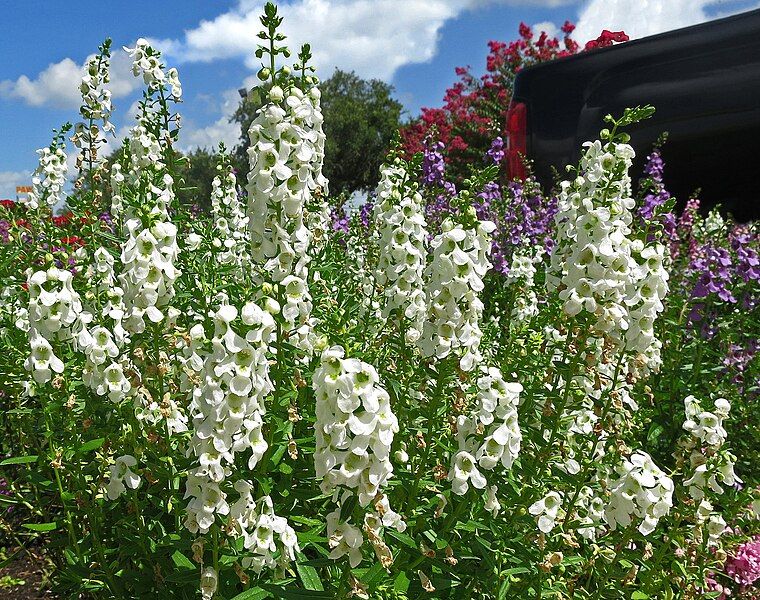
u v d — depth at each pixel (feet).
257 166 11.26
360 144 187.11
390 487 10.91
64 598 13.80
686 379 20.45
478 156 74.74
